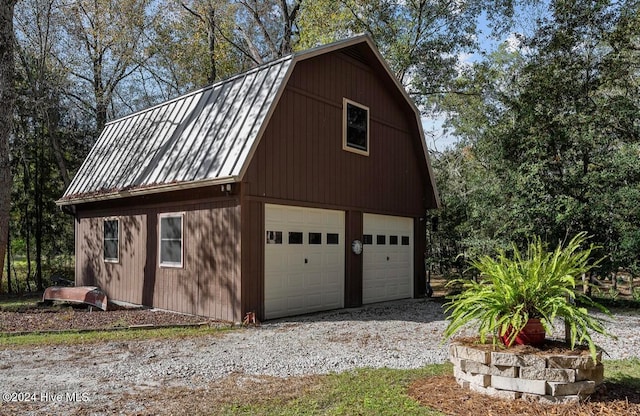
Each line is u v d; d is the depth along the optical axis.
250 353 6.12
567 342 4.45
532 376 3.95
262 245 8.62
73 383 4.74
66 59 17.58
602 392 4.11
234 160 8.17
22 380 4.85
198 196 9.14
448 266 15.86
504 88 19.53
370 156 11.48
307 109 9.66
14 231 16.78
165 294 9.86
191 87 24.31
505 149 13.33
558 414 3.70
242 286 8.21
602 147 12.40
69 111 17.62
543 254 4.75
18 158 16.16
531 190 12.06
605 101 12.68
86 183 12.23
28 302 11.95
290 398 4.28
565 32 13.17
